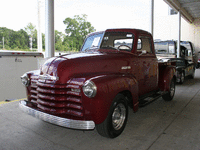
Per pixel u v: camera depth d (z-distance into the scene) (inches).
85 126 86.9
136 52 135.5
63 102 96.7
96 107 90.3
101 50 134.0
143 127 124.5
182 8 548.1
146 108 170.1
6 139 106.5
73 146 98.9
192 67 368.5
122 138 107.9
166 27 773.9
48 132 116.5
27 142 103.2
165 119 140.6
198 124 130.6
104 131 99.0
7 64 219.0
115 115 105.7
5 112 152.5
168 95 185.9
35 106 109.5
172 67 190.9
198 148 96.5
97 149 95.4
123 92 115.1
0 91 212.8
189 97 214.4
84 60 104.2
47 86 98.3
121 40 142.3
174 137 109.4
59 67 97.0
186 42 476.7
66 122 88.6
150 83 155.9
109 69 112.7
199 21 730.8
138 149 95.3
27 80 119.0
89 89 87.7
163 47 406.3
